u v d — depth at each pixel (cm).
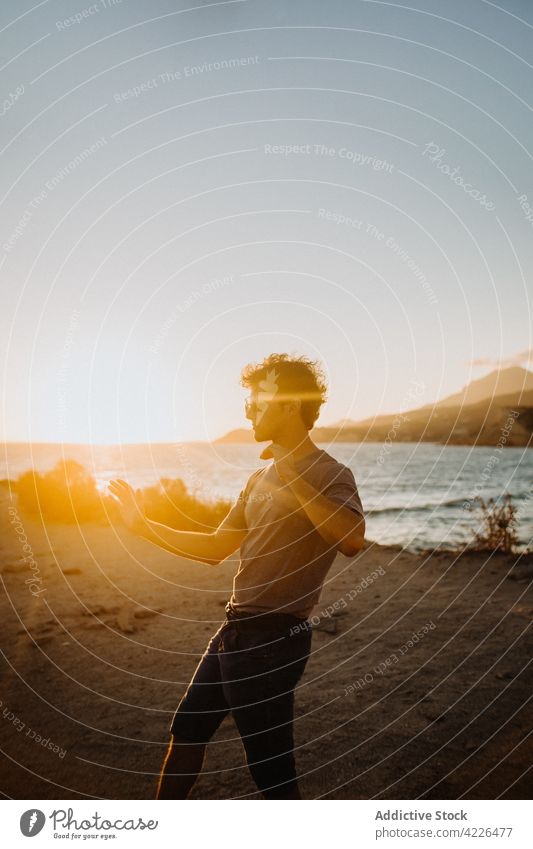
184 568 620
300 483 164
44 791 238
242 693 171
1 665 360
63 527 848
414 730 282
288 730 172
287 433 179
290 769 172
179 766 195
